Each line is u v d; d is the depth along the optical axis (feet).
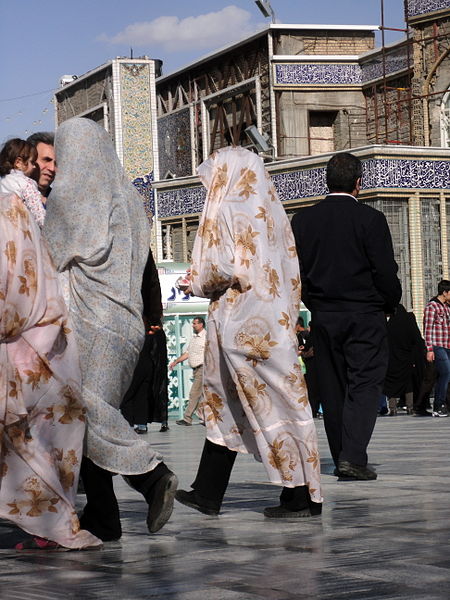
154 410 51.34
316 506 16.99
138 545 14.39
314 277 23.57
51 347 14.46
